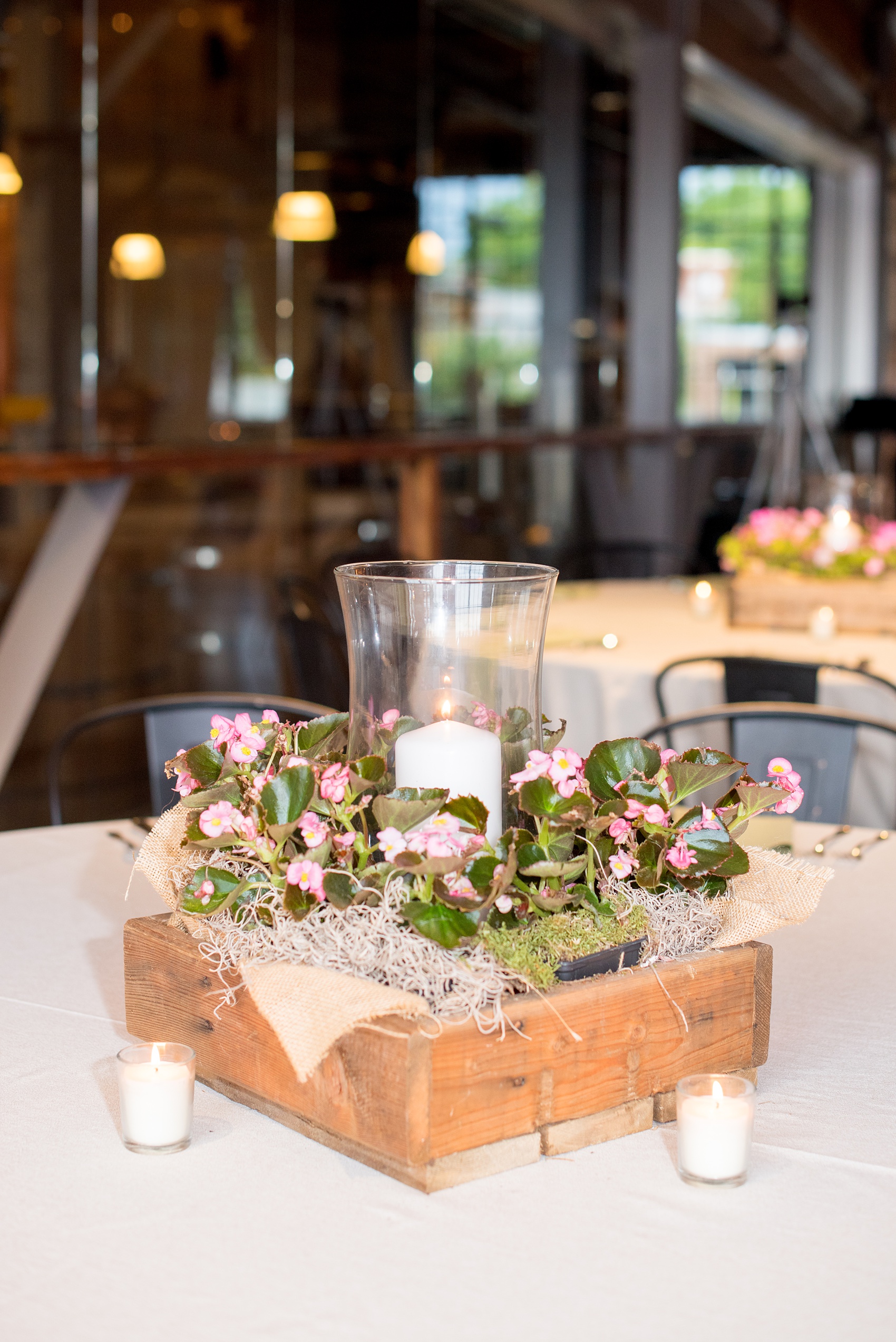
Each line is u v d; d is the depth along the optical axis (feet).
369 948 2.87
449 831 2.82
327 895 2.88
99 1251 2.56
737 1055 3.24
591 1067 2.96
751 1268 2.52
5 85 15.97
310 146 20.76
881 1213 2.73
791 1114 3.17
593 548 16.88
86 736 15.71
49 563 11.51
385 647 3.02
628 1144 3.01
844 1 31.17
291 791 3.01
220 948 3.14
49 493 14.88
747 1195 2.78
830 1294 2.45
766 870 3.37
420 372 23.13
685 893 3.27
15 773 14.73
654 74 21.79
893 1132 3.08
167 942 3.33
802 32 28.04
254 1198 2.74
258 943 3.03
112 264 17.66
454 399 23.89
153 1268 2.50
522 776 2.98
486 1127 2.81
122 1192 2.77
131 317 18.06
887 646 10.12
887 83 35.53
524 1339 2.30
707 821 3.16
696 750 3.31
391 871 2.93
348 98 21.27
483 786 3.00
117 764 15.89
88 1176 2.83
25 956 4.15
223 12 18.89
